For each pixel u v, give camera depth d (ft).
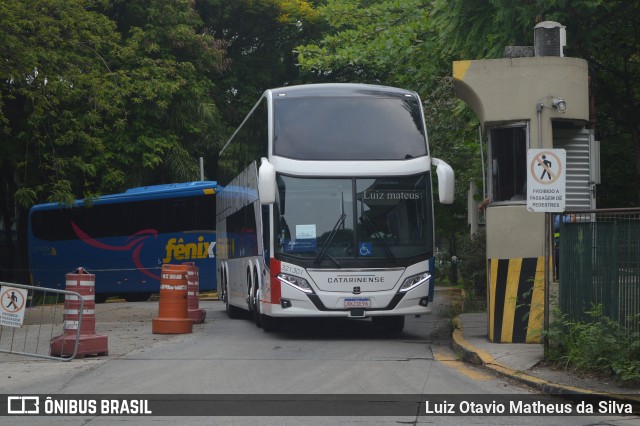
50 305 87.20
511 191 48.03
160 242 114.62
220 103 139.44
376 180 55.62
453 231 117.50
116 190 119.44
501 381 37.78
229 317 77.77
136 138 118.11
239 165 71.61
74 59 86.43
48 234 120.37
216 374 40.01
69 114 86.43
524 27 53.72
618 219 37.86
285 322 69.26
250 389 35.86
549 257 41.14
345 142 55.93
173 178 122.21
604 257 38.22
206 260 112.98
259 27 147.23
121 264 116.37
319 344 52.80
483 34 57.41
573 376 36.91
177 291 59.98
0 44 73.20
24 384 38.01
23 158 96.73
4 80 81.00
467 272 86.12
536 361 40.55
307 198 55.11
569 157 49.90
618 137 75.15
